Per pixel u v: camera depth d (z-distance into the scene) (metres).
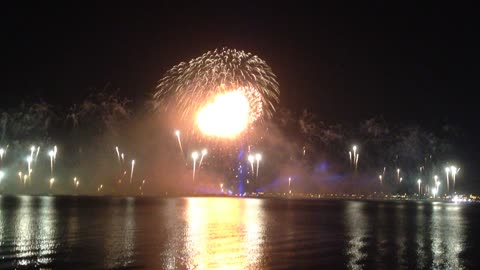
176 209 51.19
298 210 54.53
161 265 21.52
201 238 29.56
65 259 22.66
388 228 37.28
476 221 44.78
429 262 23.22
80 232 31.62
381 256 24.58
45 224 35.62
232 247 26.41
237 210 51.75
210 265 21.66
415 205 73.00
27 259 22.66
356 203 74.06
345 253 25.20
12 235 29.94
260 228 35.38
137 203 60.91
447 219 46.69
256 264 22.08
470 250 26.97
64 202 60.56
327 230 35.06
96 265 21.45
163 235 30.58
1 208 49.22
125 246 26.22
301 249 26.22
